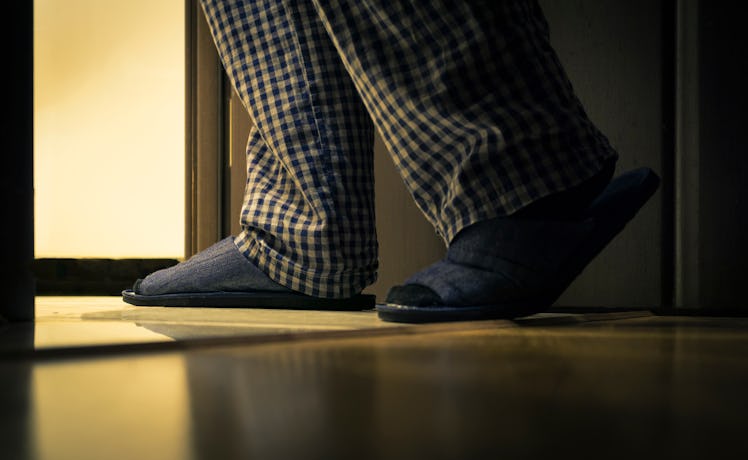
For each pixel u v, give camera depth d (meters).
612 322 1.00
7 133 0.77
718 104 1.35
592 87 1.47
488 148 0.92
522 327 0.87
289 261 1.31
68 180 2.47
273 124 1.30
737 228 1.35
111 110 2.45
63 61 2.46
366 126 1.35
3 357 0.47
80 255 2.47
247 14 1.31
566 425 0.25
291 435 0.23
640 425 0.25
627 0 1.44
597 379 0.38
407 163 0.99
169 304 1.39
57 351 0.49
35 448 0.21
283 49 1.29
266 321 0.93
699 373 0.41
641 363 0.47
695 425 0.25
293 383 0.36
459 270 0.95
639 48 1.43
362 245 1.32
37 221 2.48
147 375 0.39
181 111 2.41
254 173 1.39
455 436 0.23
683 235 1.38
